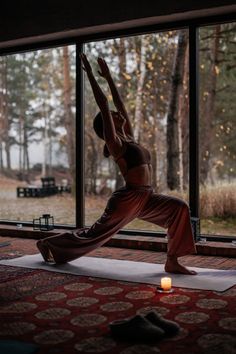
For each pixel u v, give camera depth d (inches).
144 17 189.3
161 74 306.2
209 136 288.2
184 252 149.5
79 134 216.2
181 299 122.2
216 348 89.4
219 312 111.1
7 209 361.7
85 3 201.9
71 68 366.0
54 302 120.4
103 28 203.8
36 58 374.0
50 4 211.2
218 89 289.3
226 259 173.5
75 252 160.4
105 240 159.3
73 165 368.8
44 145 379.6
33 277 146.9
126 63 315.6
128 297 124.6
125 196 150.3
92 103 331.3
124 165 150.7
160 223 153.4
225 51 288.0
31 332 99.0
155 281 140.7
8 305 118.0
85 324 103.7
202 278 143.7
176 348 89.7
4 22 224.7
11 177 387.9
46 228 218.2
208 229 253.6
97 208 327.9
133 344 92.0
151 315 100.0
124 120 157.8
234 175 280.7
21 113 381.4
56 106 373.7
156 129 305.3
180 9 182.1
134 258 176.1
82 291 130.8
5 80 379.6
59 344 92.4
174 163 296.8
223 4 174.1
